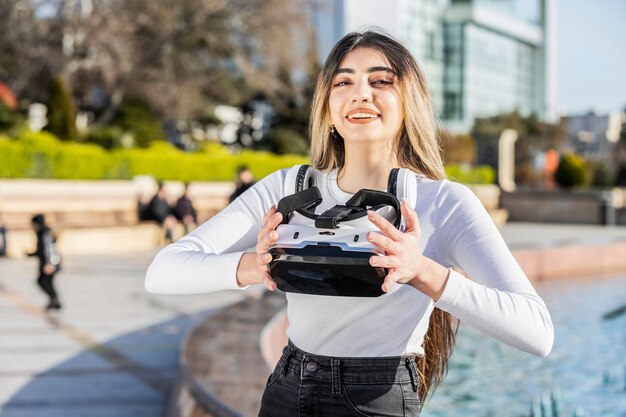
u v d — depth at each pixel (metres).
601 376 7.02
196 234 1.99
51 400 6.23
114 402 6.22
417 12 68.62
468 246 1.83
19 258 16.73
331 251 1.68
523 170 49.66
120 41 29.39
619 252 16.25
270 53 33.75
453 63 72.75
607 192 31.25
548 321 1.74
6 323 9.50
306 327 1.91
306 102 37.16
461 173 31.08
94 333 9.02
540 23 86.25
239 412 4.11
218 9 32.28
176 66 34.00
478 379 6.93
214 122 38.62
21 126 26.20
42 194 18.94
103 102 34.84
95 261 16.59
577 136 70.56
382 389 1.86
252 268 1.80
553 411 5.90
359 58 2.00
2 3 28.44
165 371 7.28
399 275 1.66
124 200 20.91
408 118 2.01
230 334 6.71
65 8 28.44
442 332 2.19
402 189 1.87
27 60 29.92
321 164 2.11
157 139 30.67
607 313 10.78
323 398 1.88
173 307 10.99
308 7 35.38
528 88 86.12
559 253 15.26
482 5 74.94
